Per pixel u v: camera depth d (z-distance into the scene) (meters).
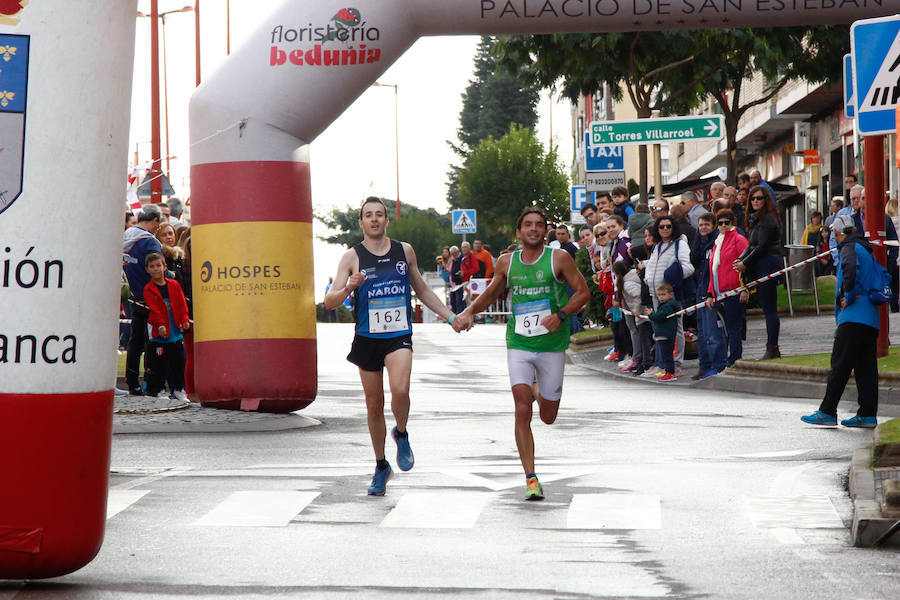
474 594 12.36
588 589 12.54
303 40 28.11
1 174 12.29
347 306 122.31
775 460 20.80
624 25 29.97
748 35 55.38
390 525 15.92
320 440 24.61
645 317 37.38
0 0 12.30
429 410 29.61
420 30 29.50
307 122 28.39
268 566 13.65
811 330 44.16
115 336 12.84
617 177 48.34
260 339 27.80
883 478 16.98
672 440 23.42
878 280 24.64
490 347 54.66
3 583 12.80
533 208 18.56
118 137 12.79
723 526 15.65
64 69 12.41
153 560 13.95
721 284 34.31
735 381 33.34
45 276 12.33
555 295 18.47
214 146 28.05
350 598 12.23
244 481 19.34
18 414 12.21
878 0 29.97
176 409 27.86
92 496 12.55
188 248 31.55
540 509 16.91
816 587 12.57
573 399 31.42
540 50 54.72
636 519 16.12
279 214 27.95
